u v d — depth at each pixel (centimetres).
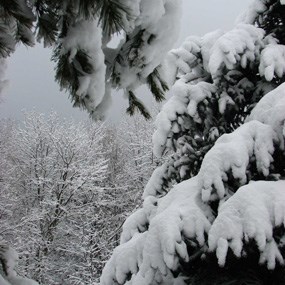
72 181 1437
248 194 291
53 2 157
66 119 1598
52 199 1461
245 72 443
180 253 283
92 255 1334
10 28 162
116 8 146
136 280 305
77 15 155
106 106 190
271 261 275
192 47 439
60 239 1463
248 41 395
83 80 168
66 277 1517
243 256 281
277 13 467
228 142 334
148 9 171
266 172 330
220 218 286
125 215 1548
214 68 373
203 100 413
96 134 1630
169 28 181
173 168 454
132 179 1631
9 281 153
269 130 338
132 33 181
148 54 182
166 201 339
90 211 1504
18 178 1552
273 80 431
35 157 1564
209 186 316
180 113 410
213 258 317
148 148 1581
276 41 430
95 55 164
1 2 151
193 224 300
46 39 165
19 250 1344
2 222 1323
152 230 297
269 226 275
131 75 191
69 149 1511
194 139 442
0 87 177
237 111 442
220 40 384
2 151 1580
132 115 222
